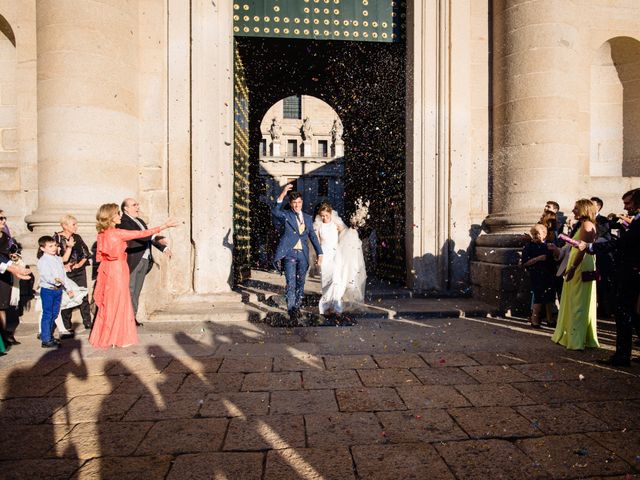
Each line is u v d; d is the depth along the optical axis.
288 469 2.27
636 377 3.68
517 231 7.05
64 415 2.93
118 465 2.30
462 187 7.72
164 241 6.00
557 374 3.75
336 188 40.94
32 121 6.98
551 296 5.68
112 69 6.44
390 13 8.34
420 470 2.25
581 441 2.56
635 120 8.21
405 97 8.14
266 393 3.31
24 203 6.96
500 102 7.50
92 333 4.73
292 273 5.95
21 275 4.46
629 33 7.97
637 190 4.06
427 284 7.80
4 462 2.34
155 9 7.18
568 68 7.11
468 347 4.62
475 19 7.78
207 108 7.25
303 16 8.16
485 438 2.60
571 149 7.16
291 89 14.77
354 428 2.73
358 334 5.22
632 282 3.94
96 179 6.25
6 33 7.14
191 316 6.07
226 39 7.38
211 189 7.27
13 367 3.97
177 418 2.88
